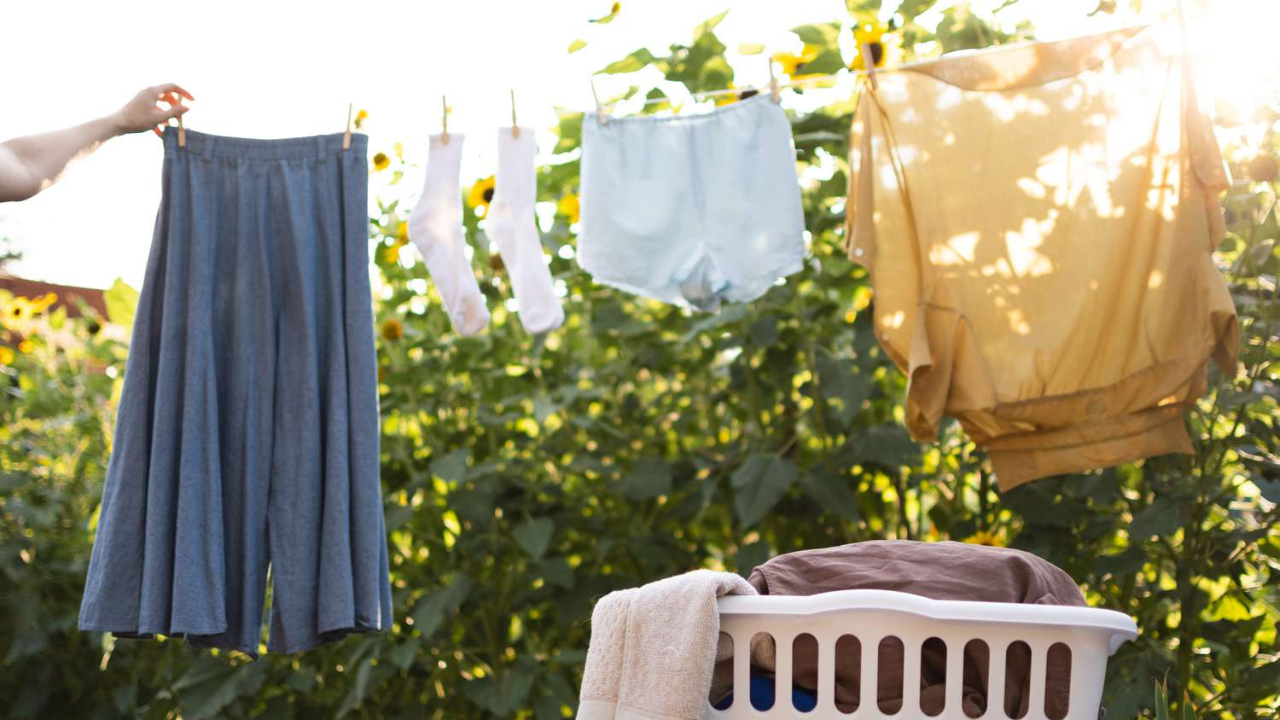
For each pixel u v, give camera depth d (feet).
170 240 7.60
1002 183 8.21
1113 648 5.55
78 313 16.29
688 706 5.32
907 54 9.82
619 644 5.58
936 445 10.62
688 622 5.40
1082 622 5.24
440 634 10.53
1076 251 8.09
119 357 12.50
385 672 9.98
